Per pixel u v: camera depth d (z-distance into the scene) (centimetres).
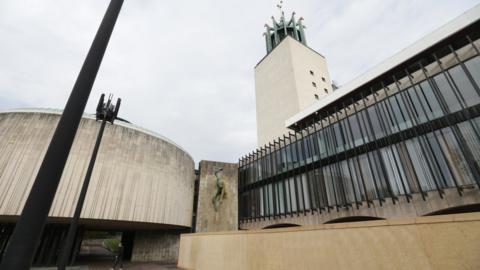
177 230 2872
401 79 1608
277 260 786
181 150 2698
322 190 1827
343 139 1778
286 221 2092
